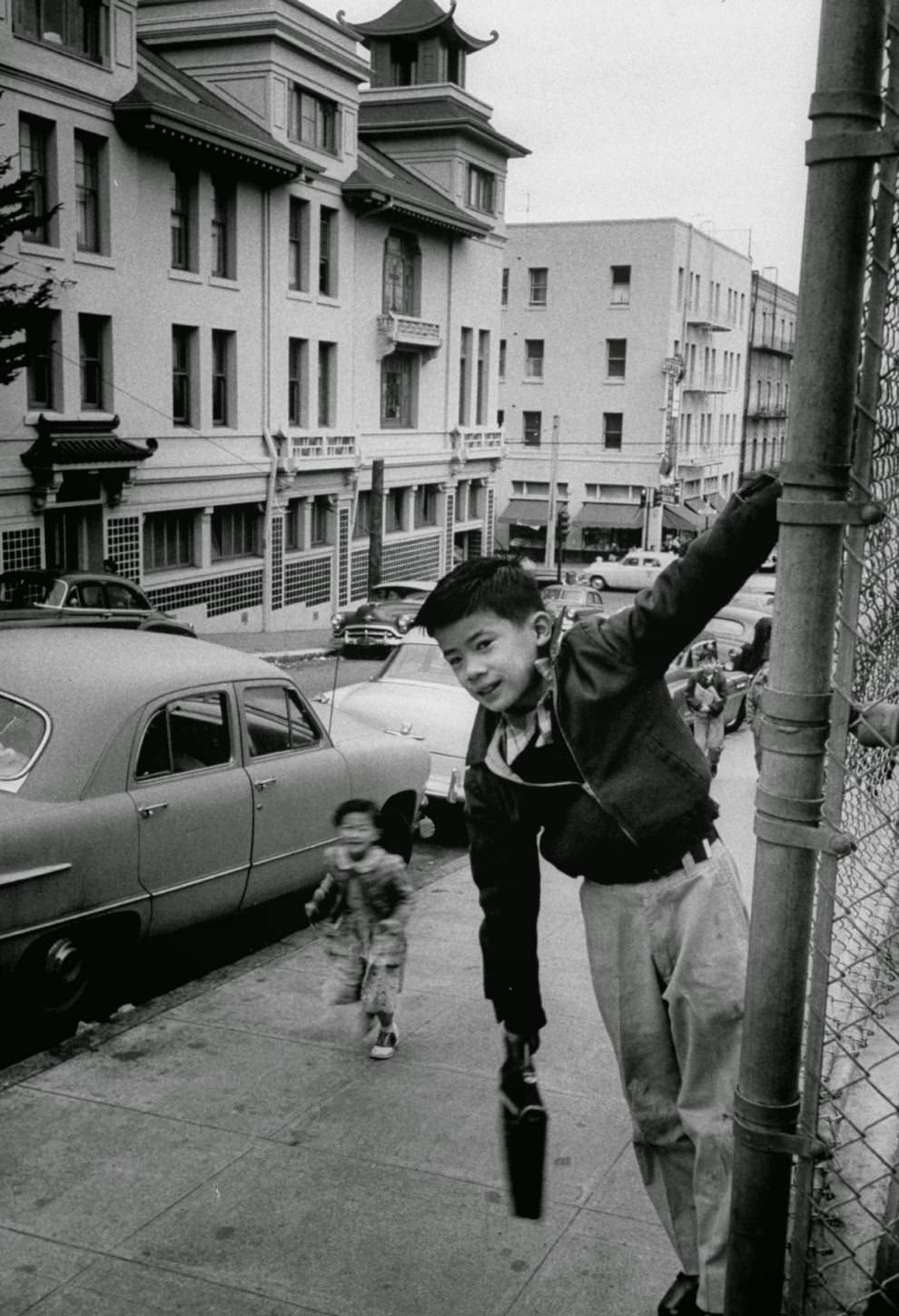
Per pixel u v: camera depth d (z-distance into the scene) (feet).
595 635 7.61
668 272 198.18
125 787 19.27
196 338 98.73
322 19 108.47
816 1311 9.10
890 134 6.28
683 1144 8.77
